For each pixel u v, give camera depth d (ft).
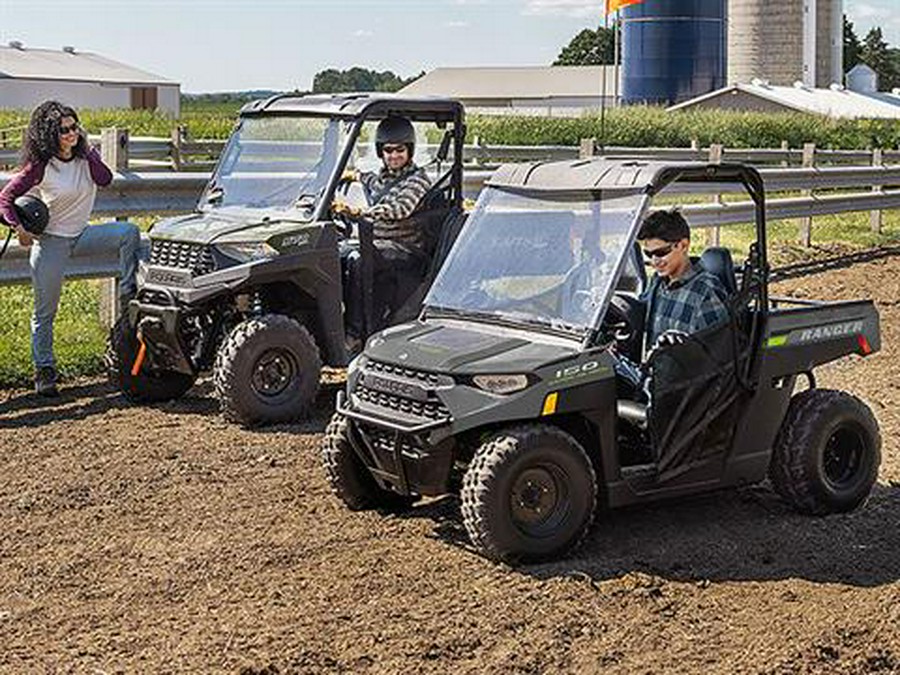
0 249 30.58
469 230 21.81
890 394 31.45
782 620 17.46
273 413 27.43
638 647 16.57
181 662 15.96
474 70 346.95
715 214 48.80
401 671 15.75
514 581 18.63
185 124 113.09
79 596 18.15
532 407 18.85
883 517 22.04
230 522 21.22
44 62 284.00
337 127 28.55
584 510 19.42
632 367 20.74
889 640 16.83
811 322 21.79
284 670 15.71
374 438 19.94
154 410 28.96
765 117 146.41
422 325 21.03
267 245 27.30
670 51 211.82
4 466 24.32
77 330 34.40
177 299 27.45
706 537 20.79
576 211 20.68
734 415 21.06
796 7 234.17
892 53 538.88
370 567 19.17
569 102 327.26
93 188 29.53
